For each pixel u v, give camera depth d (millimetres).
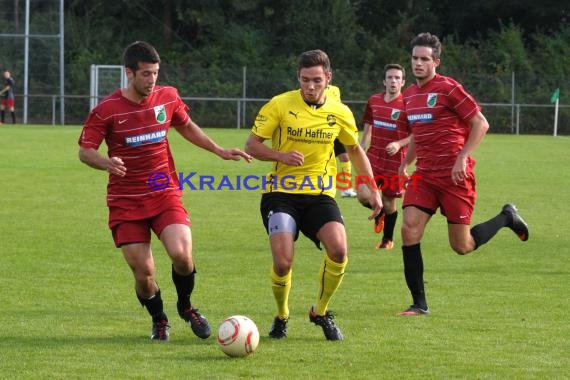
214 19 101438
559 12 102688
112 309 17141
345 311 17203
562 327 15969
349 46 97062
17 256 22609
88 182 39500
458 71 88625
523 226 19953
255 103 86500
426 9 106250
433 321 16391
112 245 24359
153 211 14672
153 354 13945
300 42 98562
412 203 17594
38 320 16172
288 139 14984
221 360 13617
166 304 17797
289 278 14750
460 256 23594
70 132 71438
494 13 104938
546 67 92750
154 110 14586
